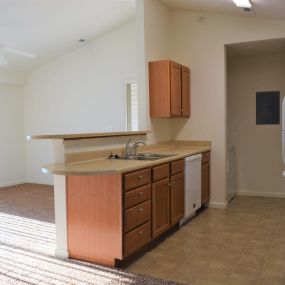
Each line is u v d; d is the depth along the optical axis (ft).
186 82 16.22
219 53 15.97
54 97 23.36
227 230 12.73
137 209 9.86
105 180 9.39
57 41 20.12
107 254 9.53
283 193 18.16
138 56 14.51
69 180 10.01
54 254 10.42
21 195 19.79
